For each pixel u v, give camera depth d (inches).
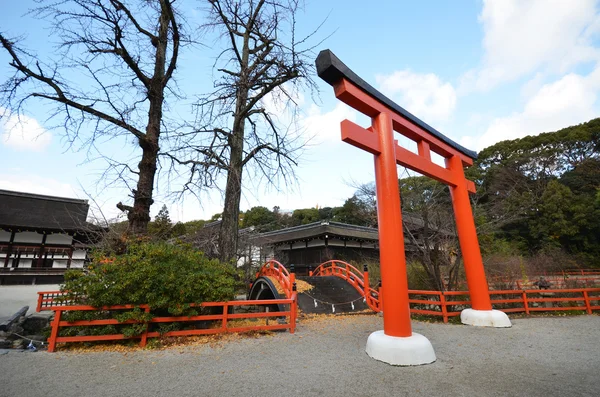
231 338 261.7
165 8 392.2
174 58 407.5
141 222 363.3
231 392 148.9
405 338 200.2
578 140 1403.8
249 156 393.1
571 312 397.1
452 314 351.9
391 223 219.9
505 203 716.0
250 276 654.5
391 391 148.6
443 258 470.3
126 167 353.1
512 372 175.3
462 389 150.6
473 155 377.1
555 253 999.0
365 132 227.1
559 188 1135.0
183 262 290.4
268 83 361.7
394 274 213.2
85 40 350.6
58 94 326.6
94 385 159.0
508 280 552.1
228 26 404.8
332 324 335.3
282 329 302.5
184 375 173.9
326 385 157.1
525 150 1416.1
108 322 235.3
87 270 285.4
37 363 196.1
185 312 262.2
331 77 214.5
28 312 420.8
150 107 400.2
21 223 912.9
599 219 1062.4
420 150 307.1
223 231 381.1
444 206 525.0
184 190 363.3
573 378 164.7
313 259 1029.2
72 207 1057.5
